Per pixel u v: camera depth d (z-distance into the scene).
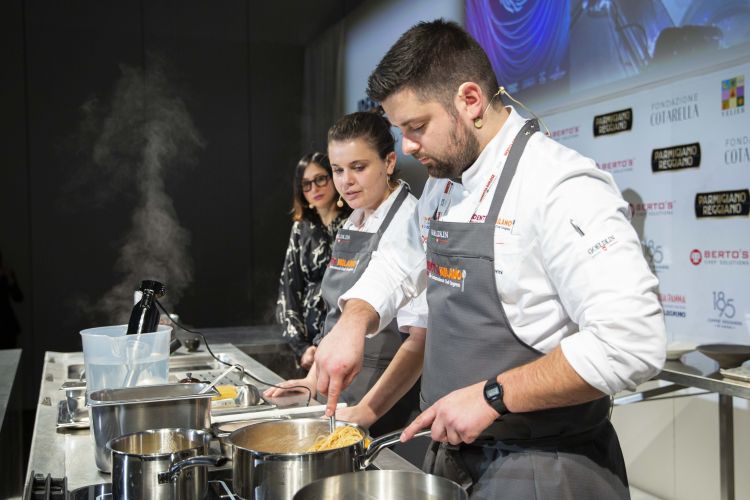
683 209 2.84
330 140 2.09
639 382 1.04
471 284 1.23
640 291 1.03
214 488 1.18
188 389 1.39
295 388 1.81
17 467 2.76
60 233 5.35
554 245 1.11
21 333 5.27
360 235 2.10
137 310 1.66
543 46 3.50
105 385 1.49
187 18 5.53
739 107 2.58
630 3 3.00
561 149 1.20
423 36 1.18
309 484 0.90
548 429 1.21
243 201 5.73
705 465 2.93
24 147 5.25
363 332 1.41
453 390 1.28
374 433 2.15
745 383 2.21
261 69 5.71
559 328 1.19
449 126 1.19
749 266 2.58
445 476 1.30
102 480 1.23
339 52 5.32
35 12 5.23
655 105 2.93
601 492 1.21
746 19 2.52
